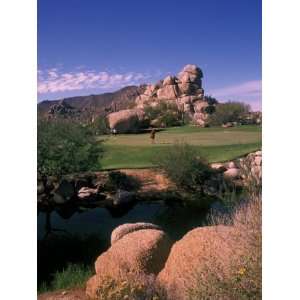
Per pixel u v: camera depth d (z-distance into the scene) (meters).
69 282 7.70
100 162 16.59
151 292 5.29
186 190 14.62
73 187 13.98
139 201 14.03
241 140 18.25
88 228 11.49
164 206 13.56
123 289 5.44
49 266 8.67
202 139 19.27
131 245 6.51
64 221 12.20
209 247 5.49
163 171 15.52
